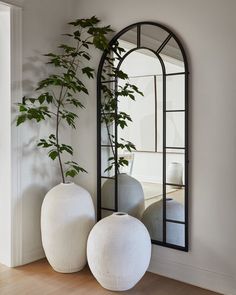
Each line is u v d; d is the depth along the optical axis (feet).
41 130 9.89
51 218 8.79
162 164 8.87
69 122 9.61
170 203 8.76
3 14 9.16
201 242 8.35
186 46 8.39
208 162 8.18
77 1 10.34
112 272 7.77
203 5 8.13
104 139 9.93
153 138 9.00
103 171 9.98
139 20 9.14
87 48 9.89
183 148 8.46
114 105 9.69
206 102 8.16
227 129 7.89
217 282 8.15
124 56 9.43
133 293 8.06
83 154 10.44
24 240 9.63
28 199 9.66
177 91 8.54
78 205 8.86
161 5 8.74
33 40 9.55
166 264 8.95
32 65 9.56
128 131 9.46
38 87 9.68
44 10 9.81
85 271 9.20
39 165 9.89
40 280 8.66
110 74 9.73
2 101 9.32
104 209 10.02
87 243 8.25
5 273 9.05
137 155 9.32
